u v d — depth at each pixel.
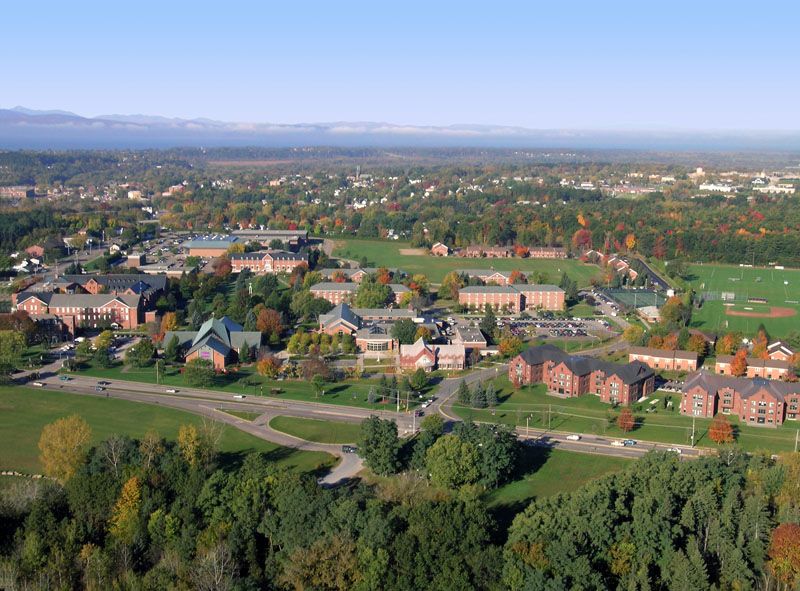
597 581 164.00
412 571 169.88
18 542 185.62
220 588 165.88
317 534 180.38
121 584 170.50
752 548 181.25
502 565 169.12
